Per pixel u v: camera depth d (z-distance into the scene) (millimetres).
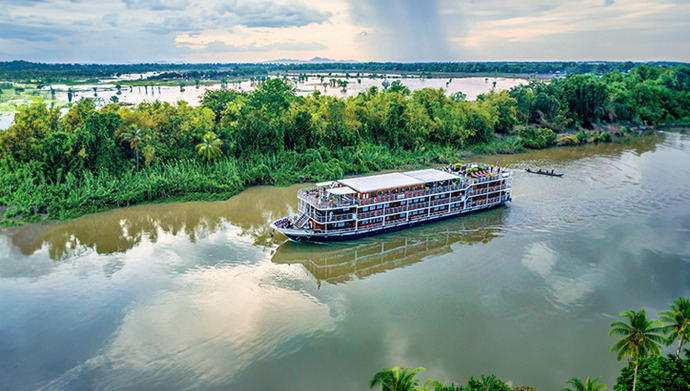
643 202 77000
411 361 37062
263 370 35969
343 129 107438
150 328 41344
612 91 170875
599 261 54969
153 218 68812
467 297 47125
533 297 46969
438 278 51438
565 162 108812
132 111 92812
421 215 67562
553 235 63375
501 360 37250
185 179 80062
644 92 171875
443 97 135500
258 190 84812
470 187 72125
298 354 37875
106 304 45062
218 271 52281
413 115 118062
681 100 178250
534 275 51750
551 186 87250
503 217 70938
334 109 107562
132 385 34344
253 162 93375
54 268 52281
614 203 76625
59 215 67562
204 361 36969
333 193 60500
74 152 78312
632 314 29719
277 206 75875
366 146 110188
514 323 42375
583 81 154875
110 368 36156
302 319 42938
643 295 47188
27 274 50719
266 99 99750
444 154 115125
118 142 84125
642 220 68562
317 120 105375
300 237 60281
